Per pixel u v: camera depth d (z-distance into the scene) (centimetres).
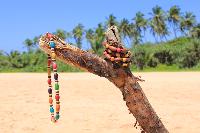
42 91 2291
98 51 8062
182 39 9712
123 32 10056
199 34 9725
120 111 1505
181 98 1869
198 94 2012
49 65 524
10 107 1638
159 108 1568
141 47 8094
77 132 1159
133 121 1296
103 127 1213
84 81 3066
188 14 10075
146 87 2438
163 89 2295
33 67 8275
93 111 1511
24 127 1234
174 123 1266
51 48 490
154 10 10238
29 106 1661
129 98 528
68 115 1424
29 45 9300
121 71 516
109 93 2153
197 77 3481
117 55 512
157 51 7944
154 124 532
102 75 517
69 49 502
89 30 9294
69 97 1977
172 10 10138
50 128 1220
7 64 8756
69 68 6212
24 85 2744
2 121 1326
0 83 2970
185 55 7769
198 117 1355
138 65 7912
